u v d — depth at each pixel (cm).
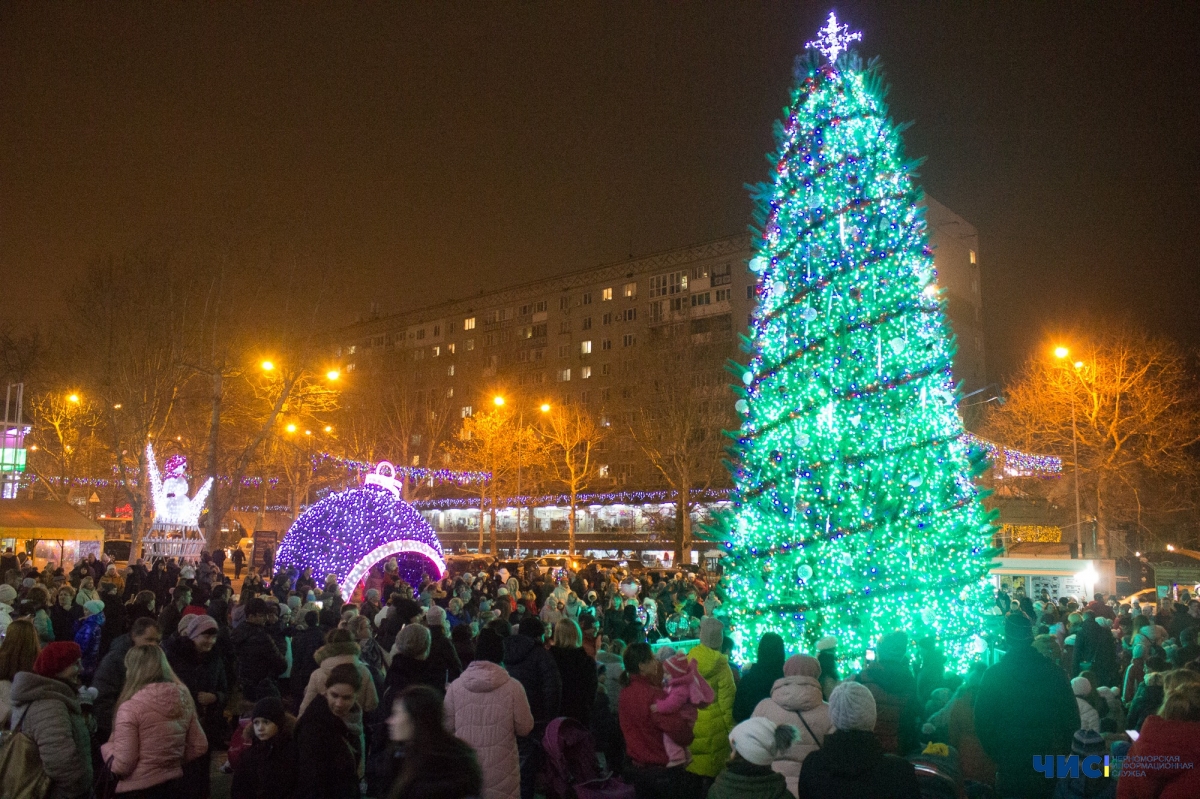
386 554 2411
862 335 1212
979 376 6159
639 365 6362
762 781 495
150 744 565
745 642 1275
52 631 1194
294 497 5294
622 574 2981
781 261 1302
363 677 730
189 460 4738
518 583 2361
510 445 5788
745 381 1340
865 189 1253
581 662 829
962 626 1206
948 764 637
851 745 475
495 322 9231
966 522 1234
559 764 682
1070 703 642
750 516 1299
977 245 6425
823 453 1213
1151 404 3891
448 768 370
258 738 579
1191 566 3216
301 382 4056
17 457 4406
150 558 3666
